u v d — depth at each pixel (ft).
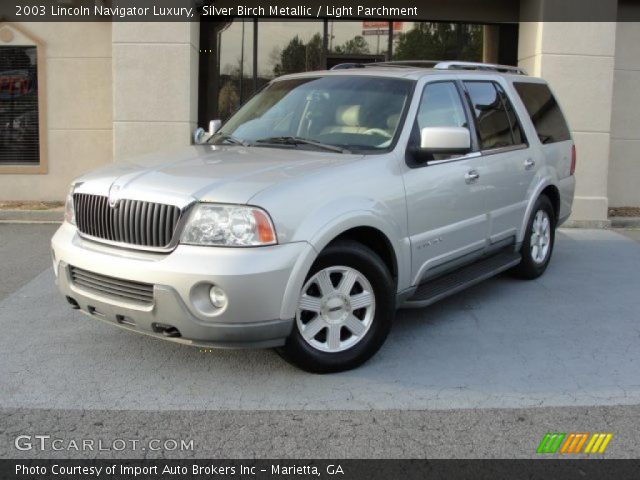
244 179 13.69
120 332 17.31
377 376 14.83
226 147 17.11
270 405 13.42
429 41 37.50
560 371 15.26
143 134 32.35
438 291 17.20
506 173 19.77
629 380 14.82
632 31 35.32
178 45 31.89
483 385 14.47
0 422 12.67
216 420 12.82
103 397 13.70
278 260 13.00
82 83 35.88
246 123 18.74
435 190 16.69
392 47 37.47
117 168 15.33
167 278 12.87
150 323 13.35
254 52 37.14
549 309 19.70
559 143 23.49
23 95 36.14
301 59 37.40
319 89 18.22
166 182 13.76
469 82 19.30
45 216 32.63
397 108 16.80
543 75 32.40
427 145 15.83
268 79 37.42
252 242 12.91
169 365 15.28
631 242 29.50
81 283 14.60
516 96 21.33
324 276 14.21
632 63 35.58
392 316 15.42
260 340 13.23
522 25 35.12
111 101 36.04
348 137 16.63
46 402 13.47
